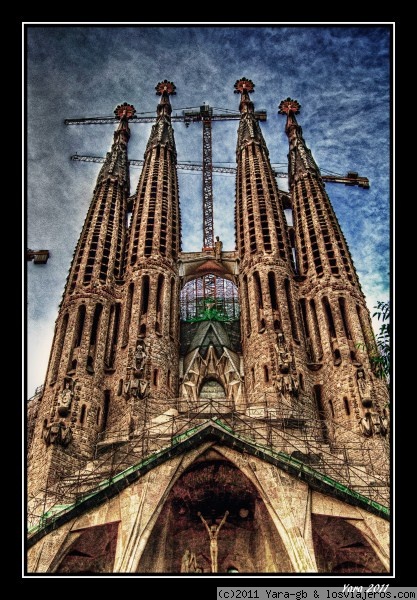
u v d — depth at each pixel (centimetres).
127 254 7131
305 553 4225
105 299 6581
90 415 5722
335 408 5791
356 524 4459
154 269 6794
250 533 4741
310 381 6069
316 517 4506
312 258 6912
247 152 8119
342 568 4528
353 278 6712
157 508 4422
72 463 5362
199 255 7638
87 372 5975
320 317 6438
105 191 7662
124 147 8544
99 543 4456
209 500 4781
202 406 5697
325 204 7394
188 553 4553
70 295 6550
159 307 6569
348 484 5000
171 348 6353
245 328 6569
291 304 6581
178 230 7500
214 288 8262
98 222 7275
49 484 5119
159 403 5806
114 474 4834
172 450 4628
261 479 4572
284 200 8075
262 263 6831
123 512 4403
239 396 6134
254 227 7200
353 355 6069
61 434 5406
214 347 6556
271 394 5794
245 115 8688
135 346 6141
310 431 5569
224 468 4734
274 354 6059
